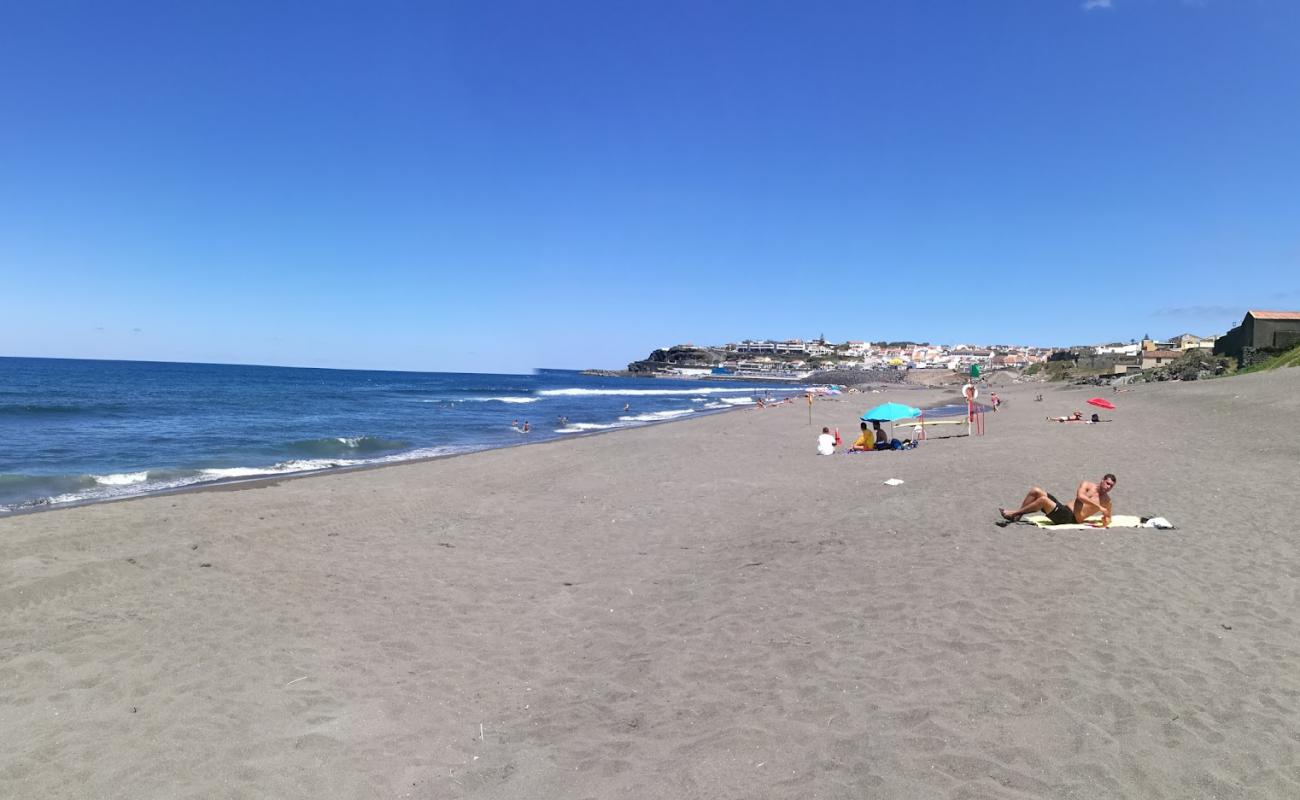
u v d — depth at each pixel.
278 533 10.31
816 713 4.45
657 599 7.12
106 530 10.22
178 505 12.38
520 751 4.28
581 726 4.59
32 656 5.66
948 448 18.97
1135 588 6.39
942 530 8.98
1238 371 60.12
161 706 4.84
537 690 5.18
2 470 17.94
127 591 7.46
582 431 33.19
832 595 6.69
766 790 3.66
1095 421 26.52
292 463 20.38
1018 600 6.20
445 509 12.68
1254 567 6.90
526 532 10.70
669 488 14.55
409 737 4.47
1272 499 9.98
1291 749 3.68
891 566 7.47
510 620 6.71
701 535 9.97
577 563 8.77
